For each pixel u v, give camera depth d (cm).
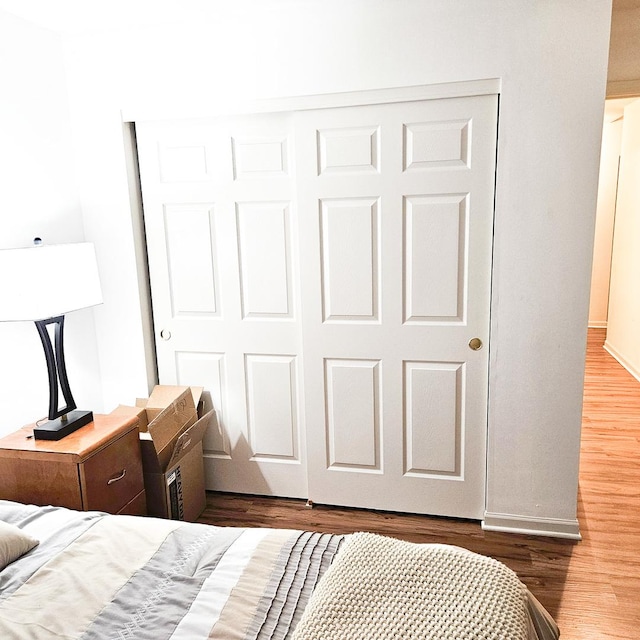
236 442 307
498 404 261
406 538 266
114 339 303
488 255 255
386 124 254
